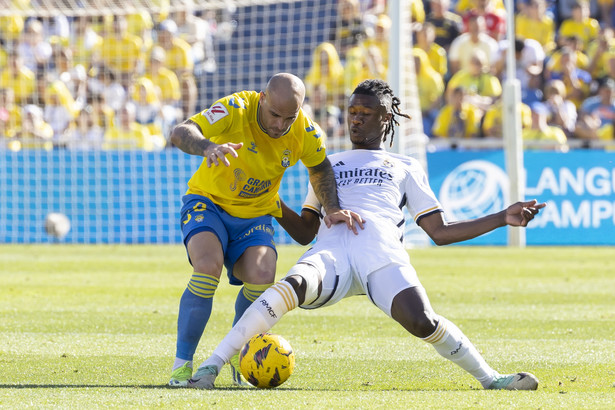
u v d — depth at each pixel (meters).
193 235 12.43
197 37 52.91
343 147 45.75
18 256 35.22
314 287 11.70
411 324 11.40
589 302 22.64
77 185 42.94
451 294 24.06
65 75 50.00
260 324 11.58
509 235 42.62
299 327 18.30
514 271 30.23
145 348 15.44
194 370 13.55
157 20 53.78
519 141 41.22
